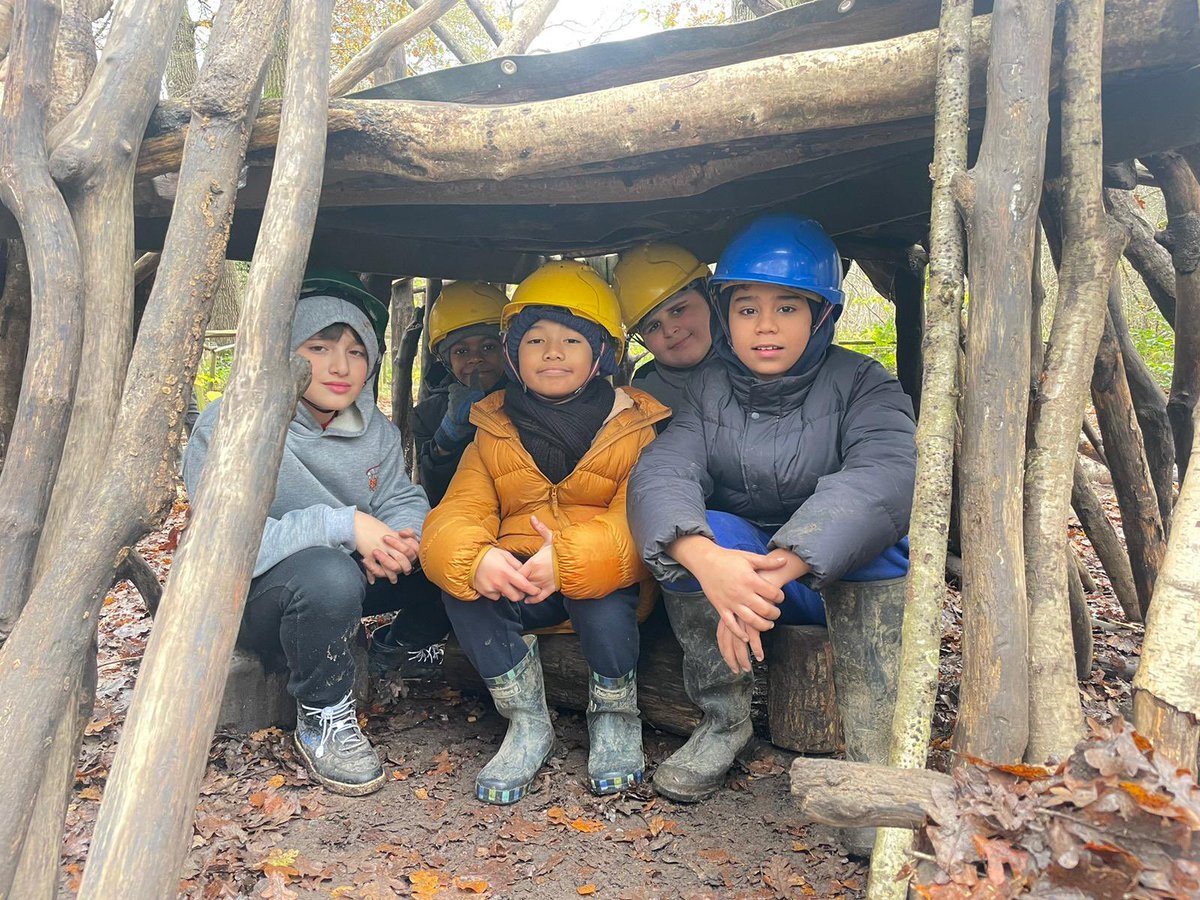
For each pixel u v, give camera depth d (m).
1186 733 1.17
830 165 2.17
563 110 1.84
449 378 3.53
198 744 1.21
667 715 2.42
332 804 2.11
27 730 1.27
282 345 1.50
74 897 1.68
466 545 2.14
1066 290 1.59
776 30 1.81
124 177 1.69
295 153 1.59
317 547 2.22
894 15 1.77
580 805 2.13
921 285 3.49
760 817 2.06
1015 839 0.99
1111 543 3.21
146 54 1.74
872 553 1.87
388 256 2.95
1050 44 1.52
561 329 2.33
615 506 2.30
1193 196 2.70
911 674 1.44
